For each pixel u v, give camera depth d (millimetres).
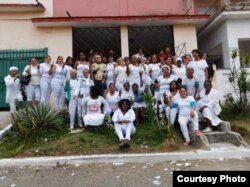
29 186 4895
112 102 7938
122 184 4875
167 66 8555
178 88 7801
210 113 7652
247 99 8922
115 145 6852
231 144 7047
